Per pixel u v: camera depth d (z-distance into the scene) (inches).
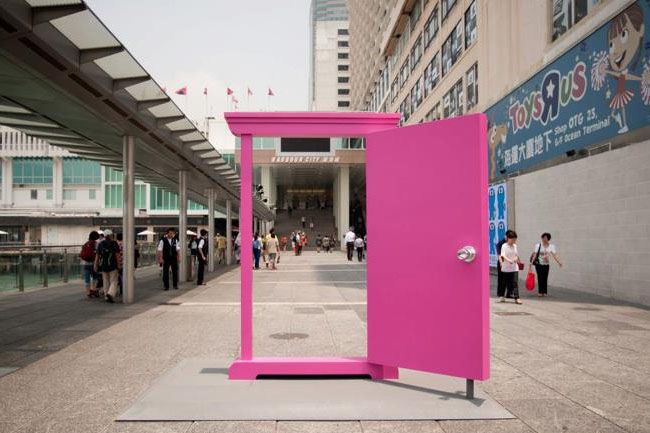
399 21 1648.6
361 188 3029.0
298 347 289.7
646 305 469.7
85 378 225.8
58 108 429.7
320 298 530.9
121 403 191.5
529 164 722.8
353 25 3129.9
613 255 526.6
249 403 189.0
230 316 410.6
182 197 759.7
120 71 407.2
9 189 2746.1
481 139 197.0
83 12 309.4
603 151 544.1
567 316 404.2
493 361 256.4
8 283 596.1
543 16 674.2
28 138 2731.3
